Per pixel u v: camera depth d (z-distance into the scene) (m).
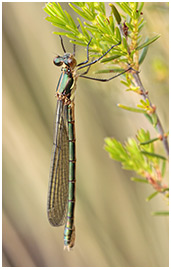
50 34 0.23
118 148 0.18
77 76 0.20
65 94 0.20
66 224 0.20
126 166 0.18
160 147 0.19
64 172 0.21
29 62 0.23
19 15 0.23
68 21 0.18
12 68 0.23
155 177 0.18
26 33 0.23
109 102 0.22
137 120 0.20
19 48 0.23
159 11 0.19
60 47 0.23
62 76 0.20
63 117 0.20
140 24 0.18
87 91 0.23
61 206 0.20
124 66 0.18
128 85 0.18
